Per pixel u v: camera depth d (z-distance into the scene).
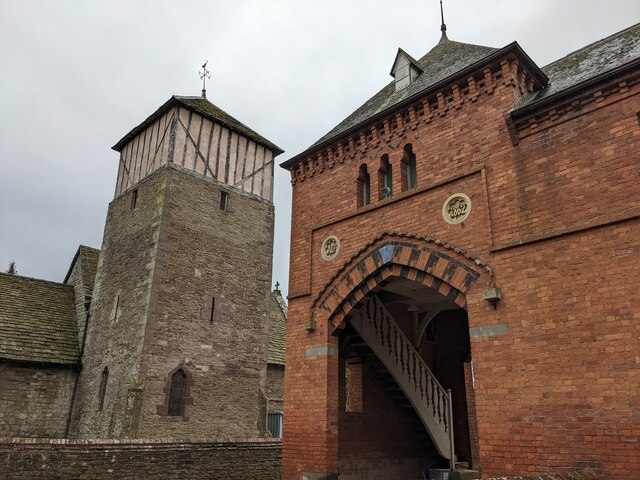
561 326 7.08
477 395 7.65
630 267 6.66
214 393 18.36
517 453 7.05
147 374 16.61
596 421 6.48
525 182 8.02
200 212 19.97
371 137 10.75
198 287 19.02
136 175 21.30
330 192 11.34
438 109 9.59
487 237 8.23
